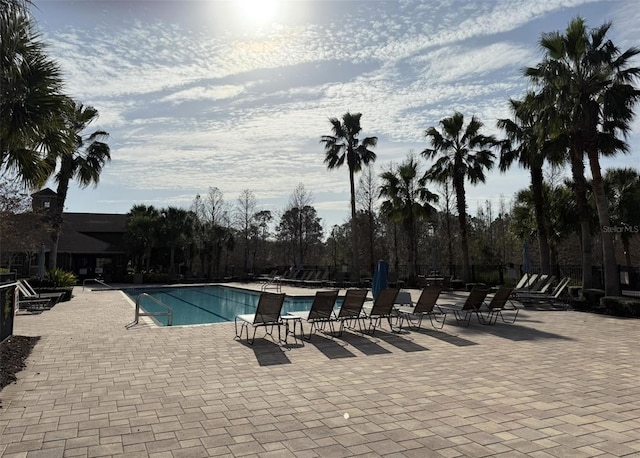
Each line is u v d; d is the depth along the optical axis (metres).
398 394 4.95
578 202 14.52
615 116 13.02
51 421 4.11
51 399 4.75
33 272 25.66
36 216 18.03
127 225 32.03
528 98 14.75
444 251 37.28
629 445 3.57
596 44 13.43
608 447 3.53
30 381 5.43
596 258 32.09
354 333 9.02
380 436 3.77
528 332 9.17
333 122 26.52
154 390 5.09
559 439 3.69
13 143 7.89
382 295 9.26
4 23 5.32
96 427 3.96
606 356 6.92
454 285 22.70
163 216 31.72
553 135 14.44
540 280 15.71
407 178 25.05
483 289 10.13
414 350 7.38
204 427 3.97
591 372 5.93
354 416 4.26
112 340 8.10
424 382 5.45
